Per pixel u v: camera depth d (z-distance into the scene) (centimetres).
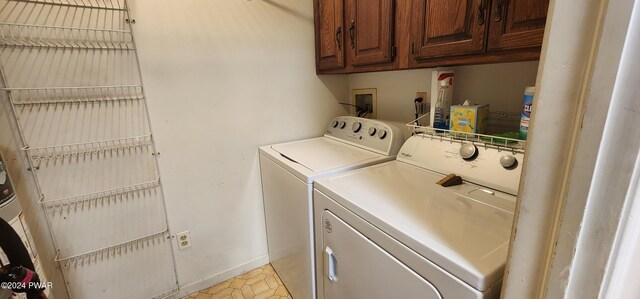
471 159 111
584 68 34
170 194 159
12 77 117
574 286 40
